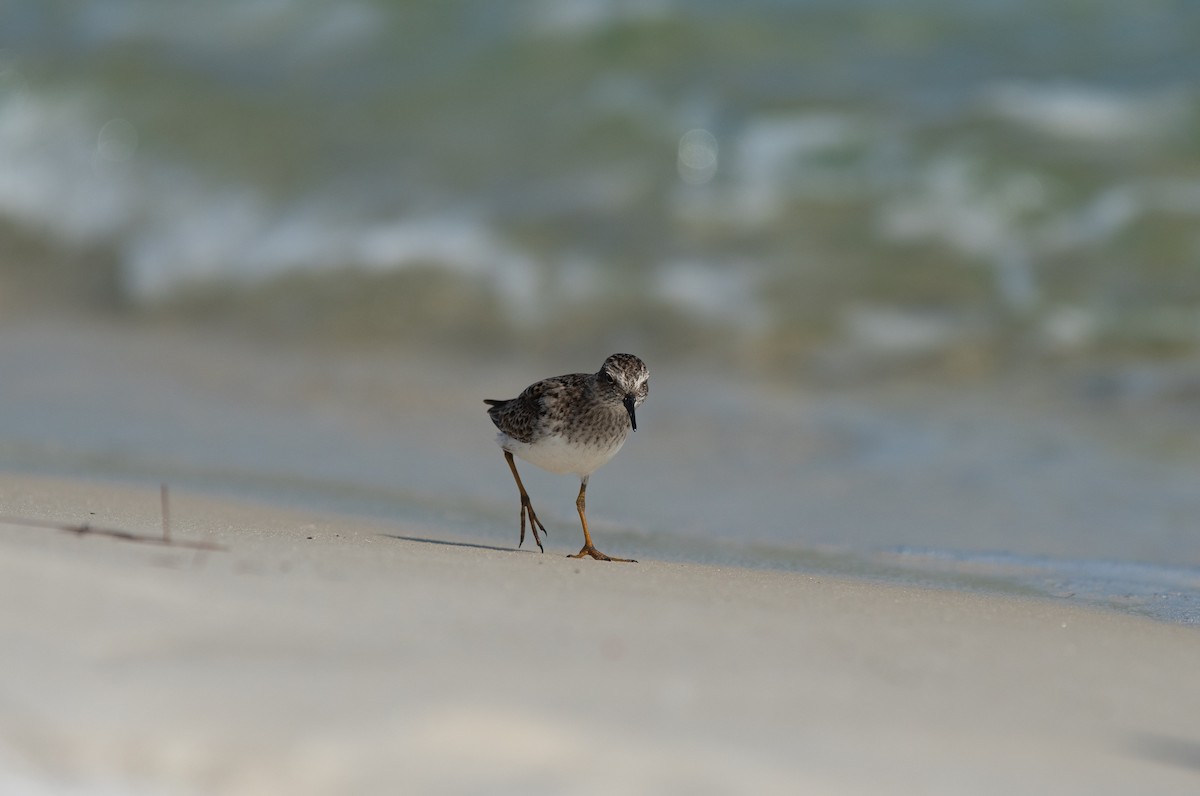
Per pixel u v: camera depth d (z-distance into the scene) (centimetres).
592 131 2200
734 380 1683
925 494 1246
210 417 1491
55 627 486
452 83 2355
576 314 1872
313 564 646
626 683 502
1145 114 2109
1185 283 1817
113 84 2420
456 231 2023
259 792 392
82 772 395
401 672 477
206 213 2166
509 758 419
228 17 2577
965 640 658
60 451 1289
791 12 2411
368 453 1373
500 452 1403
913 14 2402
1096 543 1090
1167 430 1440
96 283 2092
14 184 2275
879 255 1912
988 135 2077
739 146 2125
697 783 415
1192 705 586
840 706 509
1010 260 1884
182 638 490
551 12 2405
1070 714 548
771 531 1119
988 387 1627
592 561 843
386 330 1897
